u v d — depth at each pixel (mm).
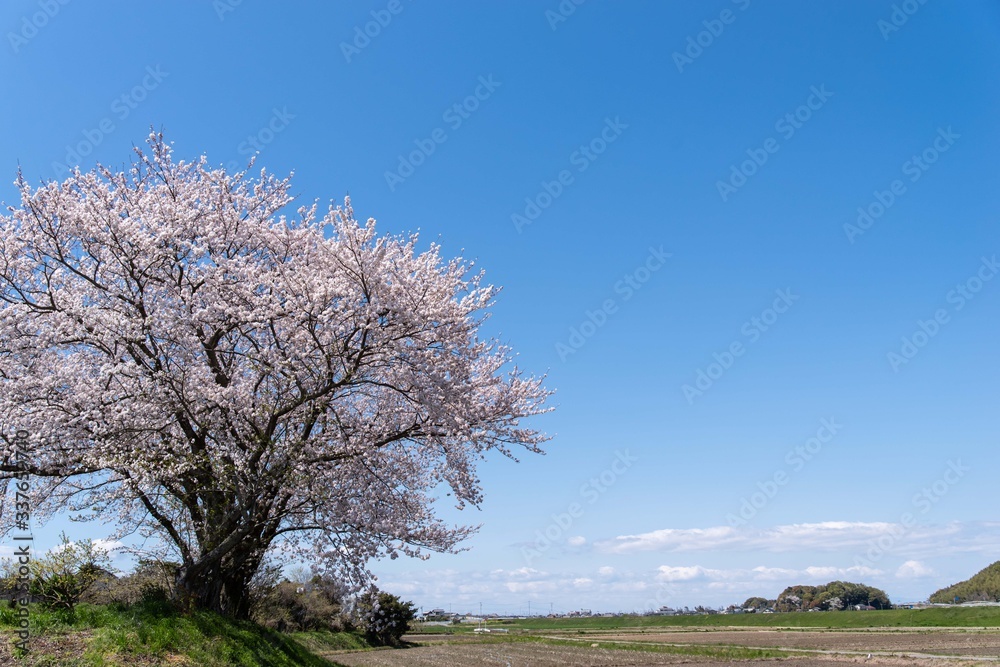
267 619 21141
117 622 11391
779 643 57906
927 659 40000
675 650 48688
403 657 38906
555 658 42594
